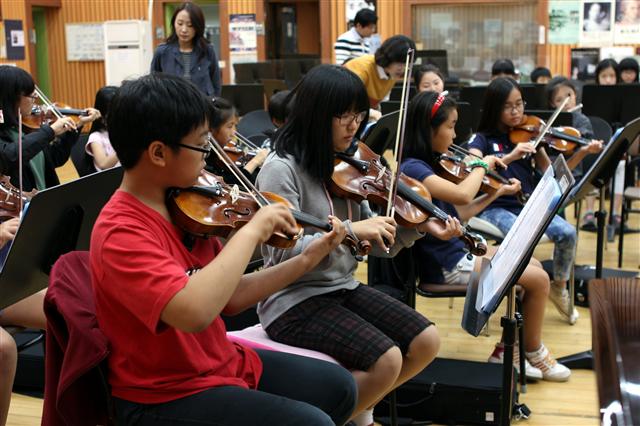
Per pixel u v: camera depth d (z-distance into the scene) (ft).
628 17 27.02
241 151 12.50
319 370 5.92
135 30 29.50
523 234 5.99
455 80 22.94
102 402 5.50
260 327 7.43
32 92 10.46
